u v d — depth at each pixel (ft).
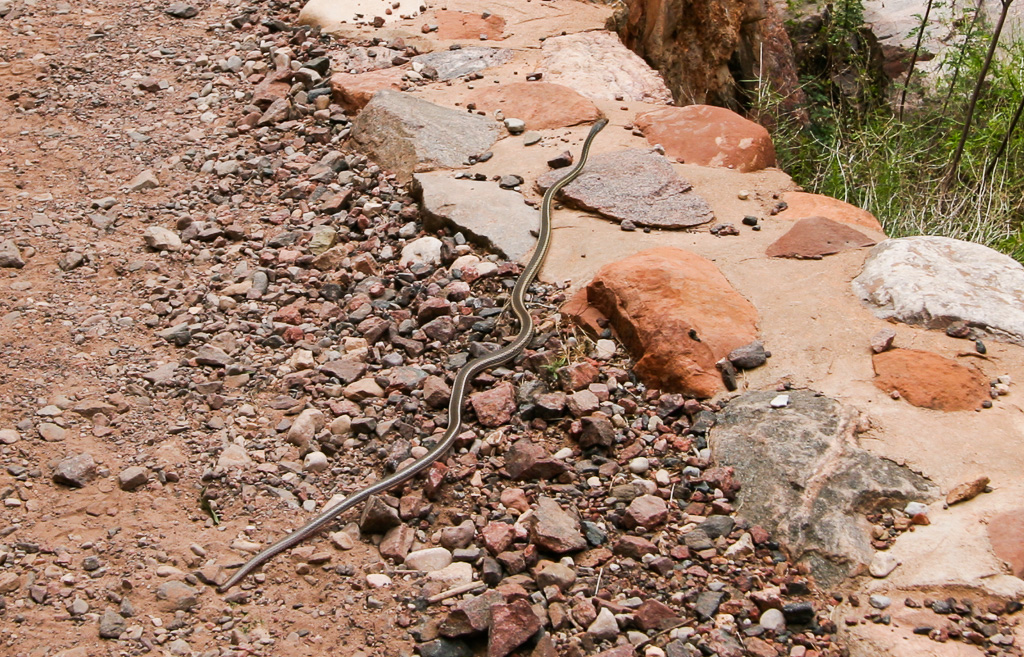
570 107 28.17
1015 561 13.69
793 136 36.96
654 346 18.39
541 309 20.44
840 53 42.68
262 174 26.43
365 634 13.82
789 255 20.97
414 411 18.10
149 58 31.71
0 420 17.48
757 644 13.41
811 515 14.85
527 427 17.60
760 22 40.27
